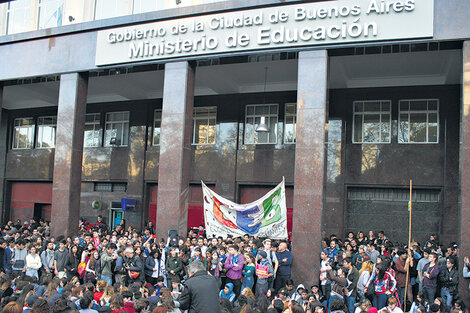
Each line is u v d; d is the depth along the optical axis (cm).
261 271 1162
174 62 1548
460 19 1230
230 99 2017
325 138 1330
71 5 1831
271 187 1947
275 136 1945
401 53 1491
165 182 1519
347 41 1305
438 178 1705
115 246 1250
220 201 1525
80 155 1733
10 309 628
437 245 1499
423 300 1047
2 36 1878
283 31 1379
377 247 1324
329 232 1791
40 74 1794
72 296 856
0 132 2538
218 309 634
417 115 1764
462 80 1228
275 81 1920
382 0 1281
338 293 1084
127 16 1612
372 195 1806
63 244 1334
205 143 2059
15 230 1633
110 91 2175
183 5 1606
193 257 1226
